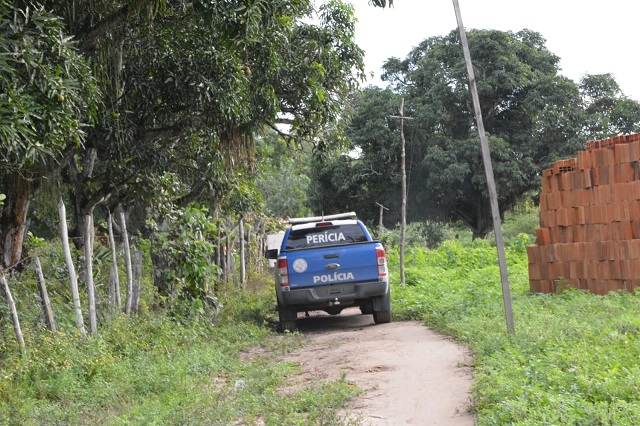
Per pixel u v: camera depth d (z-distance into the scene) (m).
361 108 41.47
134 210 16.52
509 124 41.66
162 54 11.80
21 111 7.89
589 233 14.48
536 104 39.31
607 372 6.77
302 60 15.91
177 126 12.76
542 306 12.54
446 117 39.88
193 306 13.50
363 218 44.41
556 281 15.30
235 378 9.27
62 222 10.75
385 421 6.64
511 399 6.26
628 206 13.57
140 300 13.52
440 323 12.20
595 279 14.27
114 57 11.48
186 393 8.21
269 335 13.52
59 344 9.40
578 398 6.01
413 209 42.75
